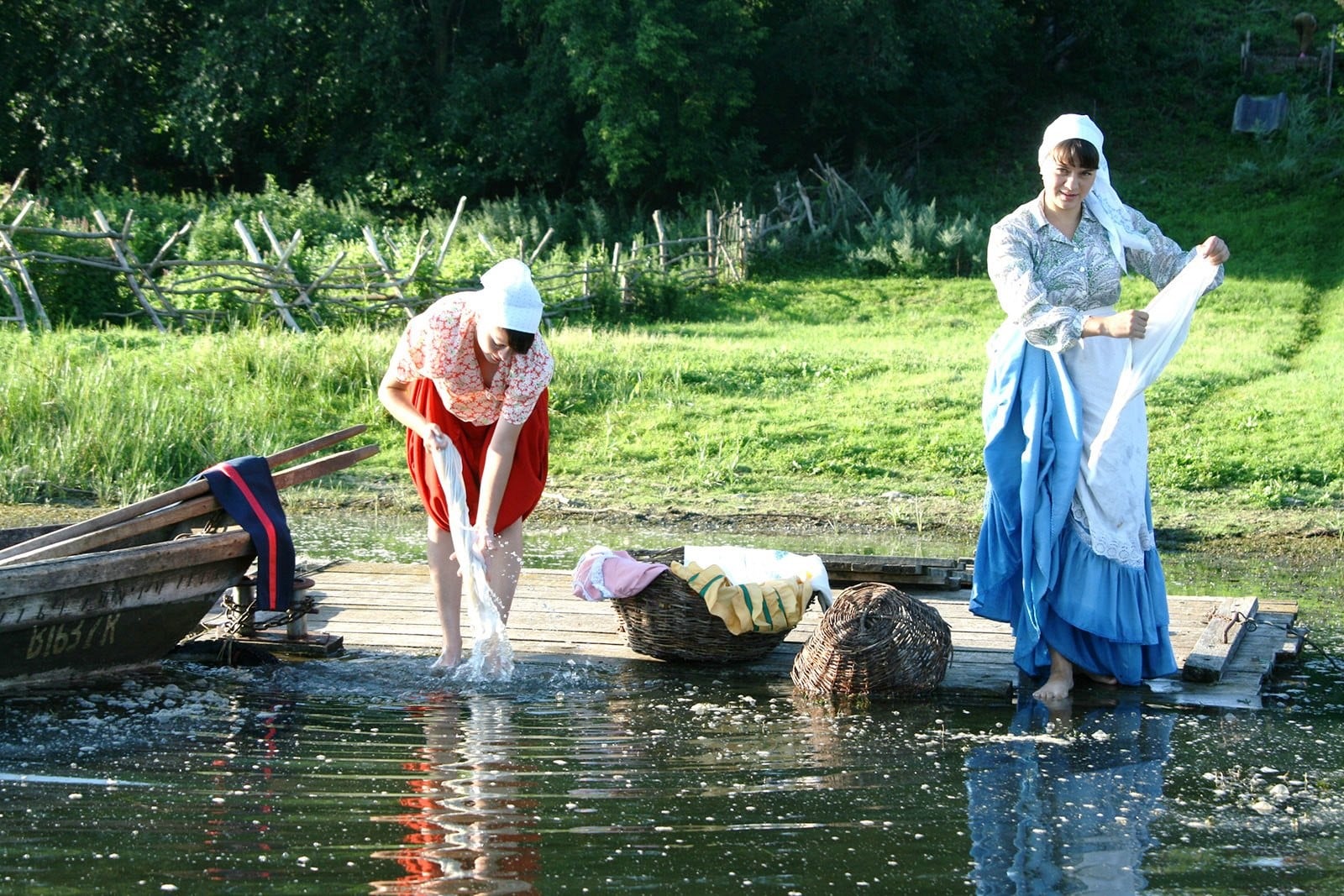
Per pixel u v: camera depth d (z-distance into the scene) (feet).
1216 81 154.30
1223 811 18.20
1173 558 42.93
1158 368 22.98
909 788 19.01
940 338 87.92
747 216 123.95
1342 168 130.31
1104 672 24.40
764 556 28.17
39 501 49.08
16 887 14.99
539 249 93.76
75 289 75.10
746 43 130.21
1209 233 119.24
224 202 116.88
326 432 58.34
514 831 16.98
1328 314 90.07
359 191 137.39
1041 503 23.62
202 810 17.57
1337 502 50.57
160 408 54.70
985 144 152.35
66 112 139.64
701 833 16.99
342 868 15.64
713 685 25.09
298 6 132.36
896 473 55.72
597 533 45.39
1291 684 25.99
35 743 20.48
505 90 138.31
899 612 24.35
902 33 139.54
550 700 23.77
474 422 25.18
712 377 66.90
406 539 43.21
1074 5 150.10
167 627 25.02
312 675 25.16
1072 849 16.65
